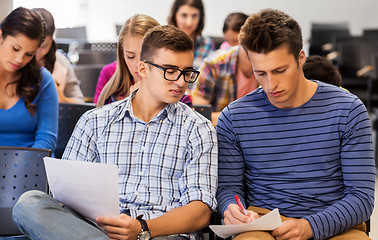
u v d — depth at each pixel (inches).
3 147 70.0
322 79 78.7
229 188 68.1
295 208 65.4
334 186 65.1
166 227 58.4
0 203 70.0
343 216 60.8
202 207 61.2
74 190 57.1
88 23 347.3
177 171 64.6
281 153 66.3
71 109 93.1
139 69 66.0
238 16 138.1
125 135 65.9
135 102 67.5
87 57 170.2
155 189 63.8
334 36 304.3
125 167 65.2
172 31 63.2
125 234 55.8
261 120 67.1
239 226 56.9
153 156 64.6
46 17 111.6
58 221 54.2
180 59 62.1
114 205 54.7
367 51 242.1
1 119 84.5
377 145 185.3
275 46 59.2
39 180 70.2
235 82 112.6
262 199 67.4
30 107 86.0
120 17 346.6
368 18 335.0
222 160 68.7
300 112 65.6
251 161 68.1
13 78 84.8
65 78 136.9
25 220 55.7
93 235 53.1
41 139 86.1
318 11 338.0
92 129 66.9
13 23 78.5
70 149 67.3
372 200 63.1
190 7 143.4
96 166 53.7
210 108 84.9
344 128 63.9
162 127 65.5
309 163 65.3
